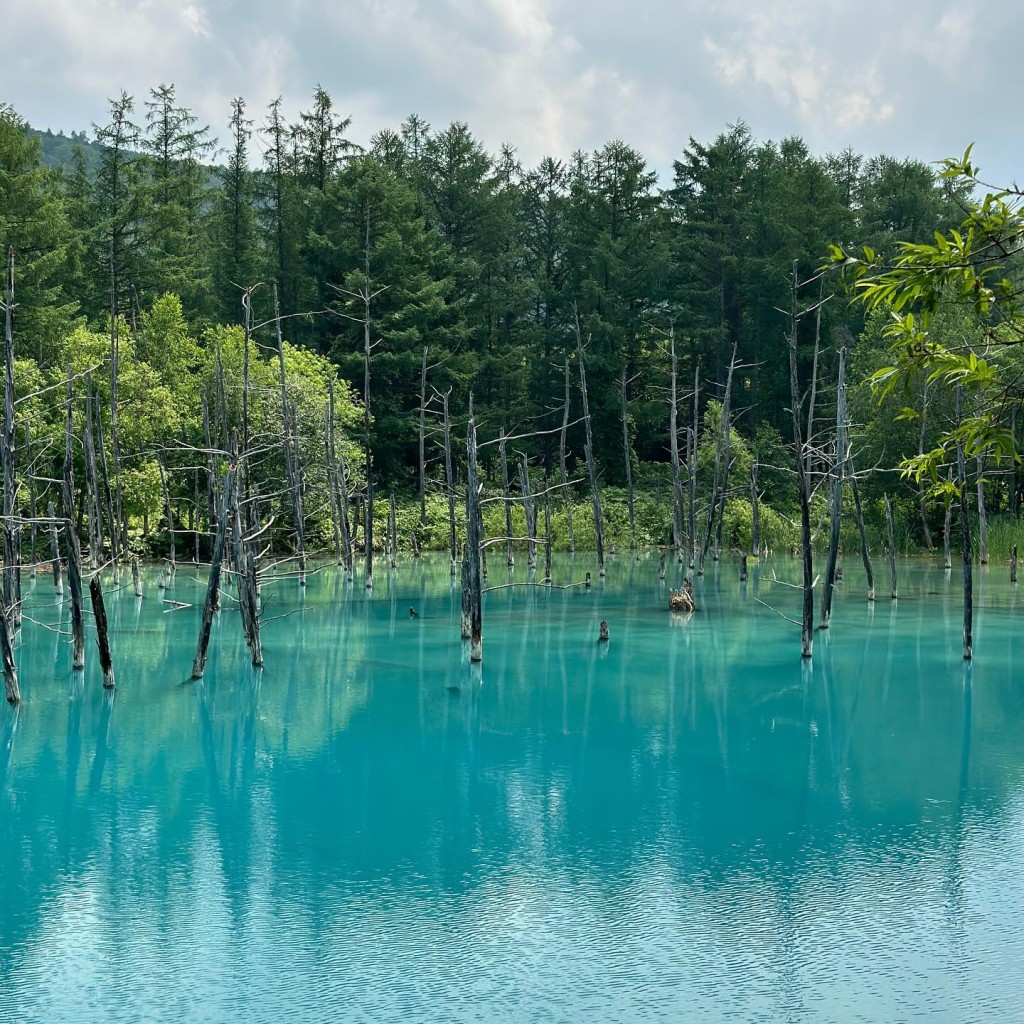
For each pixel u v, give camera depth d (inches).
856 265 199.0
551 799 591.2
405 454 2404.0
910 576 1658.5
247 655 1014.4
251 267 2593.5
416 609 1320.1
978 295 190.1
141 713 790.5
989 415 197.8
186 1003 364.8
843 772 642.8
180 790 608.7
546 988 372.8
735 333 2719.0
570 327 2518.5
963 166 186.1
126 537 1416.1
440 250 2476.6
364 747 702.5
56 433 1450.5
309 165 2699.3
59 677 908.0
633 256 2581.2
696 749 697.6
